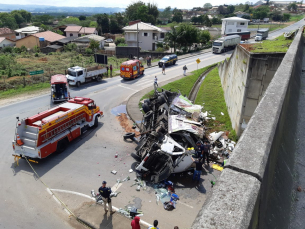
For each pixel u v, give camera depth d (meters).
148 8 90.19
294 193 2.35
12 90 22.94
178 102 15.17
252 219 1.52
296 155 3.04
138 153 11.70
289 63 5.21
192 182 10.30
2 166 11.29
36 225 7.99
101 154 12.50
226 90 19.69
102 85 25.84
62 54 44.84
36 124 11.23
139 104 19.77
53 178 10.48
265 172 1.87
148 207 8.83
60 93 19.89
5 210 8.62
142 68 30.25
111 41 66.81
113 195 9.41
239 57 15.16
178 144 10.77
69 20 107.69
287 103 3.73
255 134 2.29
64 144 12.76
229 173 1.87
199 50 49.81
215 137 13.22
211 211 1.57
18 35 72.94
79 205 8.91
